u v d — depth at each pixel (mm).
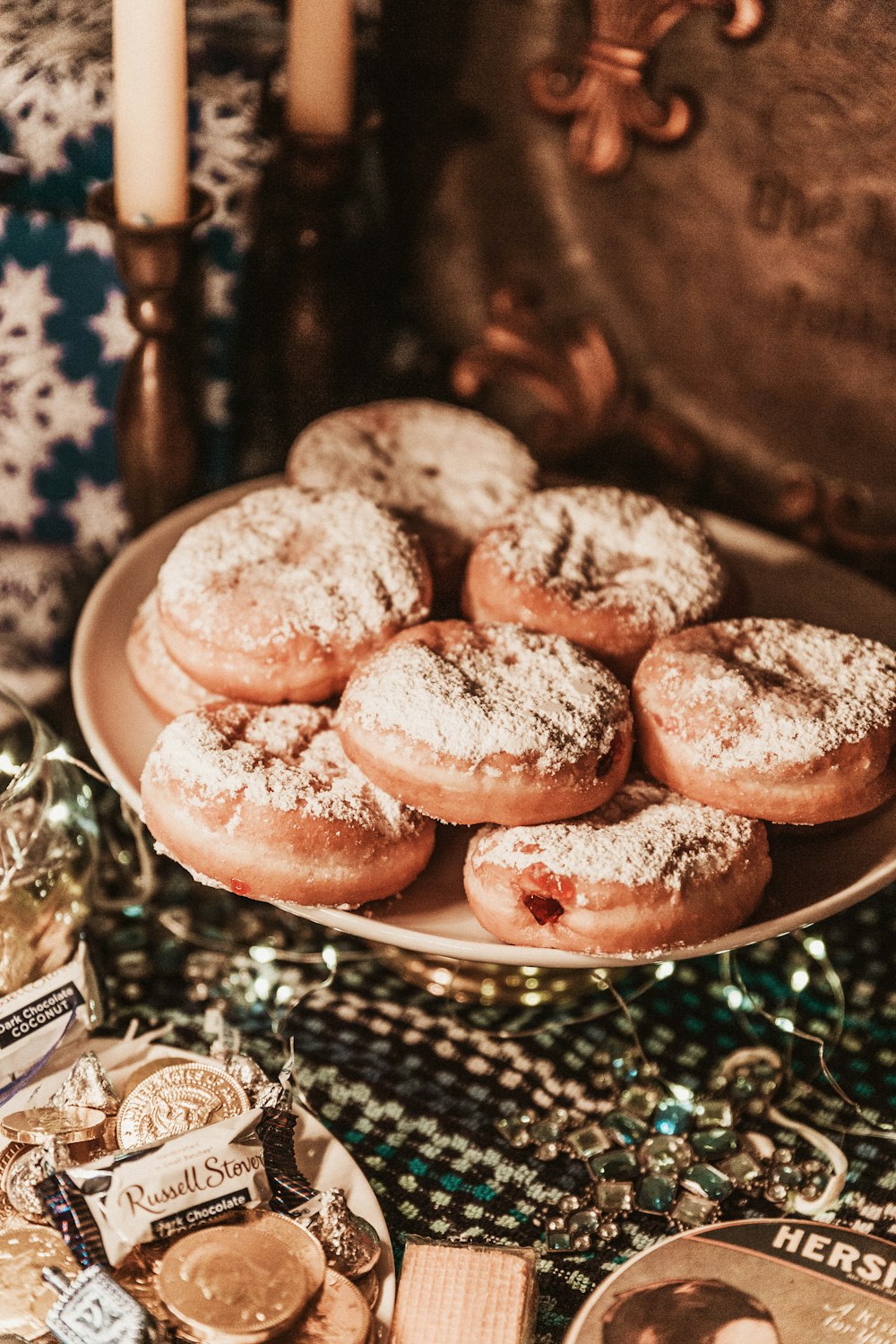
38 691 751
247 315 754
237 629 614
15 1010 586
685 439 761
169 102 644
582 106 712
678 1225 581
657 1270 553
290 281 734
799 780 584
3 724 648
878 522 734
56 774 628
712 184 706
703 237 717
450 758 568
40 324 726
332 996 645
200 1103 571
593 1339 536
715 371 742
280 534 647
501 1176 592
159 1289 524
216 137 716
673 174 711
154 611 669
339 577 630
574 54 706
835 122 671
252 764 585
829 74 665
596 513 677
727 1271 553
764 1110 612
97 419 746
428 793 573
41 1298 531
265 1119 562
